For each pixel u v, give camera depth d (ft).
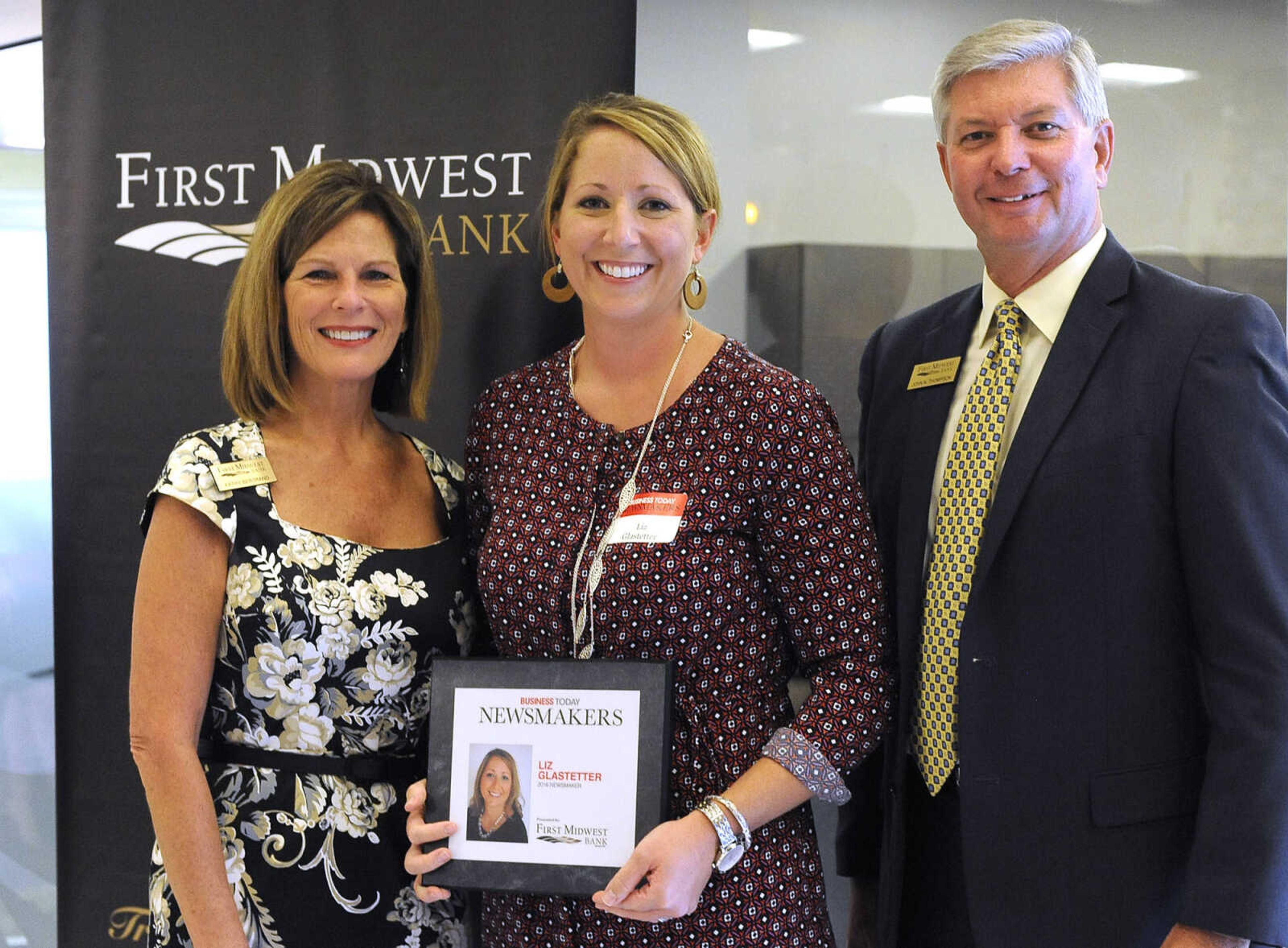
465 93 7.91
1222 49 7.65
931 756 5.97
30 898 10.08
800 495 5.66
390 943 5.92
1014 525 5.57
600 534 5.76
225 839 5.72
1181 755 5.36
